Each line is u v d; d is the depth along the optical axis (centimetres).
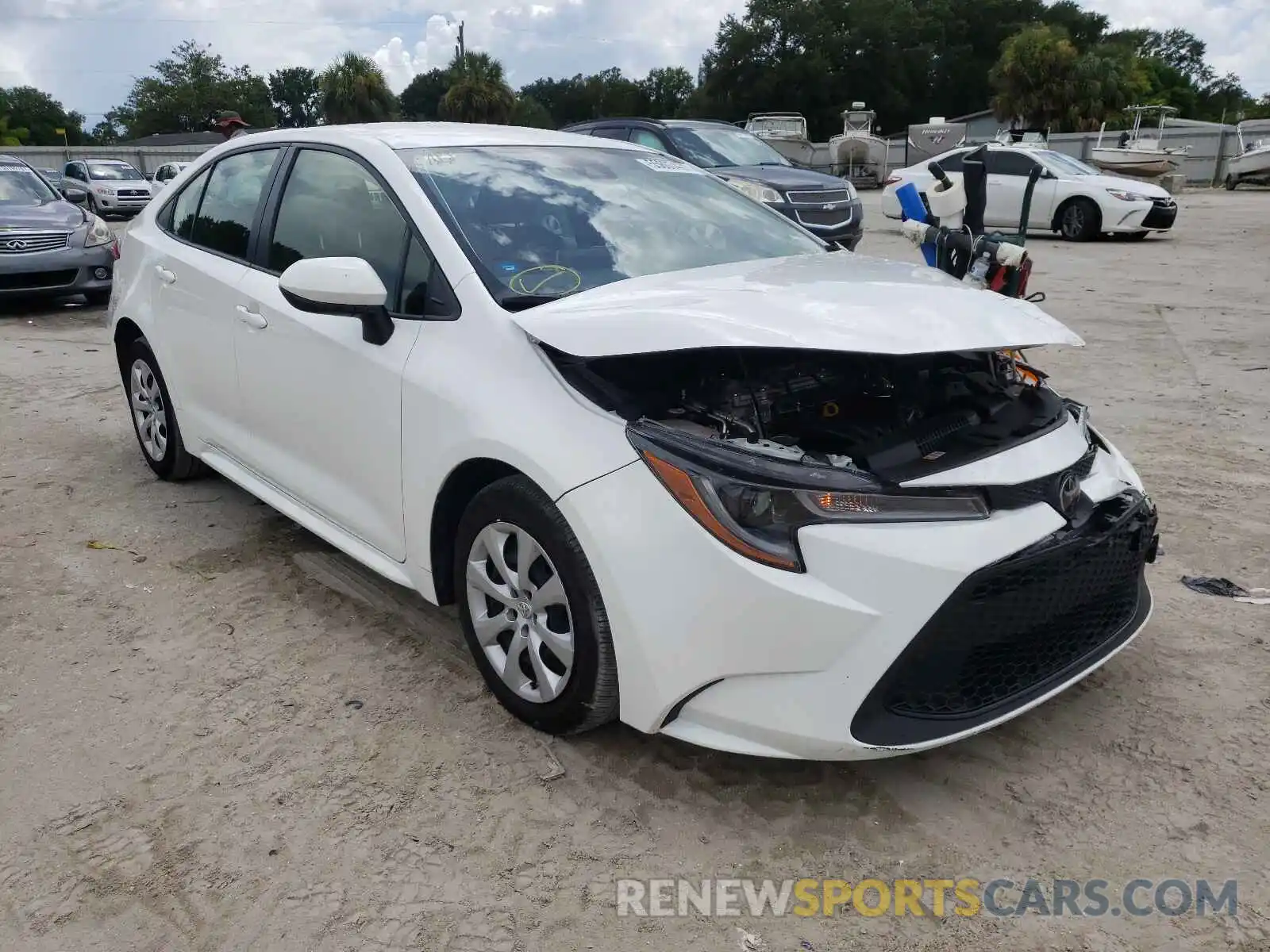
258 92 8812
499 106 4672
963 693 238
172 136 5906
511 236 310
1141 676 312
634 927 217
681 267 322
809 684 226
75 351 785
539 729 280
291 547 410
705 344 228
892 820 250
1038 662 250
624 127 1215
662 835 245
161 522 435
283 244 362
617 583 237
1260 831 245
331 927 217
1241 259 1276
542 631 264
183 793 259
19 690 306
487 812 252
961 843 242
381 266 317
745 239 358
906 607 221
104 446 540
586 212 336
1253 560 393
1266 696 300
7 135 7644
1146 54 8731
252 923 218
